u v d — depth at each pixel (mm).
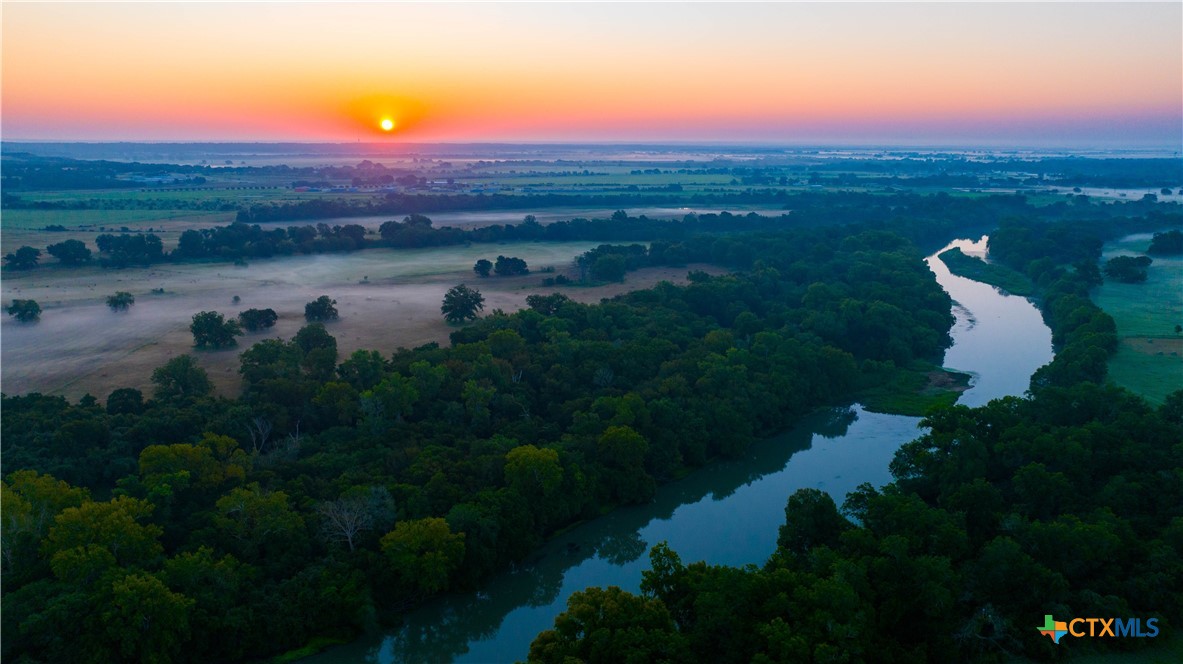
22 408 112312
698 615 68438
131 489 87938
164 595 70312
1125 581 74188
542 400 123062
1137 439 98938
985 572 73938
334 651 77375
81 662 66812
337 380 124000
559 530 99500
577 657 63719
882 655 67188
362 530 85375
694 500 110500
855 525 85812
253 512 83312
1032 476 88562
